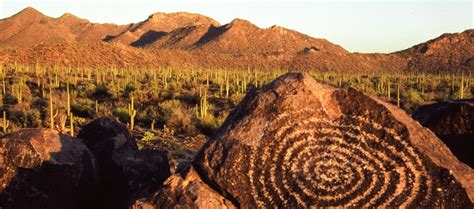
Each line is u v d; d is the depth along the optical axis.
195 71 60.25
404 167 4.92
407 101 27.33
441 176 4.81
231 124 5.15
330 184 4.98
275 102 5.08
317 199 4.96
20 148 6.32
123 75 50.31
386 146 4.99
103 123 7.30
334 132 5.09
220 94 30.27
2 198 6.23
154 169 6.71
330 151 5.06
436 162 4.86
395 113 5.18
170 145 13.09
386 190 4.93
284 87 5.14
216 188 5.06
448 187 4.79
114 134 7.17
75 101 25.02
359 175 5.00
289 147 5.03
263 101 5.11
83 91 31.42
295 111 5.06
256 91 5.29
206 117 18.00
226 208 4.97
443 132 7.39
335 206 4.95
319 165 5.04
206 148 5.10
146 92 28.58
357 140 5.05
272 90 5.16
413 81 48.78
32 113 19.03
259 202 4.98
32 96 28.80
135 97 26.77
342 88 5.22
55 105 21.84
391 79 51.09
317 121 5.09
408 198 4.88
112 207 6.51
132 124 16.97
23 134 6.46
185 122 16.59
